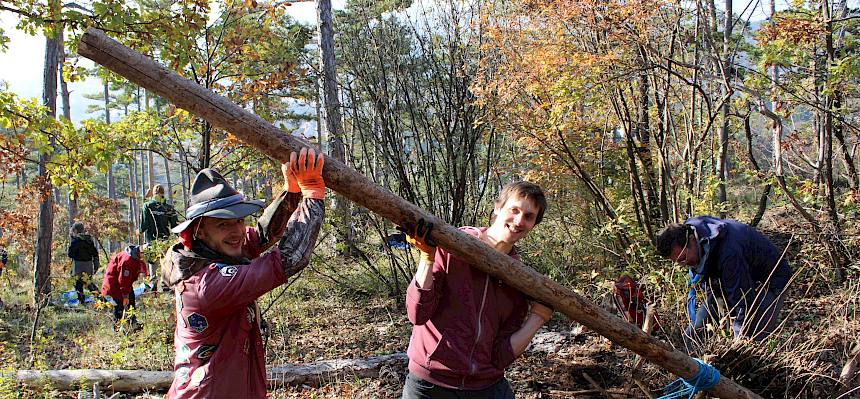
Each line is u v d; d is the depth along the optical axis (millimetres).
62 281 10461
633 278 6277
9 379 5105
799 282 6398
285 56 7883
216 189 2635
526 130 7371
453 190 7738
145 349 6238
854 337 4434
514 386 4910
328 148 8383
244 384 2619
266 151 2793
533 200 3002
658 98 7578
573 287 6773
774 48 6855
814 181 8250
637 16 6551
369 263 8430
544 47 6875
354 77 7961
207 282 2463
